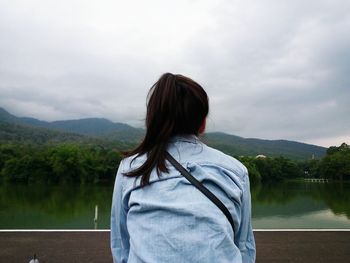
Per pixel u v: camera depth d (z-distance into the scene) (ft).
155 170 5.12
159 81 5.49
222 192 4.94
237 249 4.68
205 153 5.29
